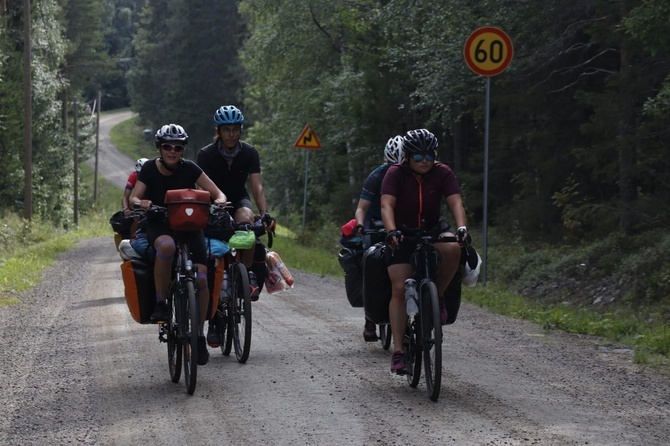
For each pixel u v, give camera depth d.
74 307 14.32
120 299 15.40
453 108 22.89
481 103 22.72
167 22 87.69
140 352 10.10
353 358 9.56
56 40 44.22
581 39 20.67
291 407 7.40
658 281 14.53
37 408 7.52
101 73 64.75
